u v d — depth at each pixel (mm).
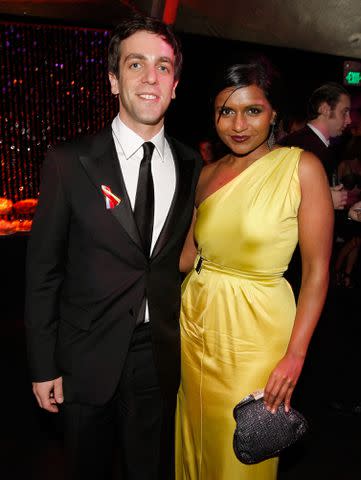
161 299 1683
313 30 4691
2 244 4426
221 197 1708
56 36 5629
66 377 1686
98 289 1620
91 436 1738
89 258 1611
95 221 1569
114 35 1585
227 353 1725
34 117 5746
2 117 5605
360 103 5613
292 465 2463
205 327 1757
